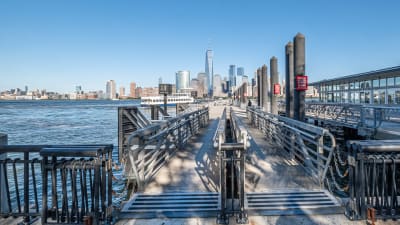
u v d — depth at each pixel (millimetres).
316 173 4789
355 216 3270
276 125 7977
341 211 3463
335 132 15531
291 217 3352
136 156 4449
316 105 21422
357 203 3289
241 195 3320
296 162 5934
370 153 3498
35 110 80312
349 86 27047
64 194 3254
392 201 3262
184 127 8711
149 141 4801
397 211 3238
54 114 60781
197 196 4043
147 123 8211
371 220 3180
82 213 3289
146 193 4152
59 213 3352
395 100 19828
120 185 7219
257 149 7418
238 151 3729
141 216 3434
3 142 3576
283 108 27141
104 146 3369
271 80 12258
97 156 3225
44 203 3236
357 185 3293
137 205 3752
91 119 46094
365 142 3363
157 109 11812
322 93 33812
